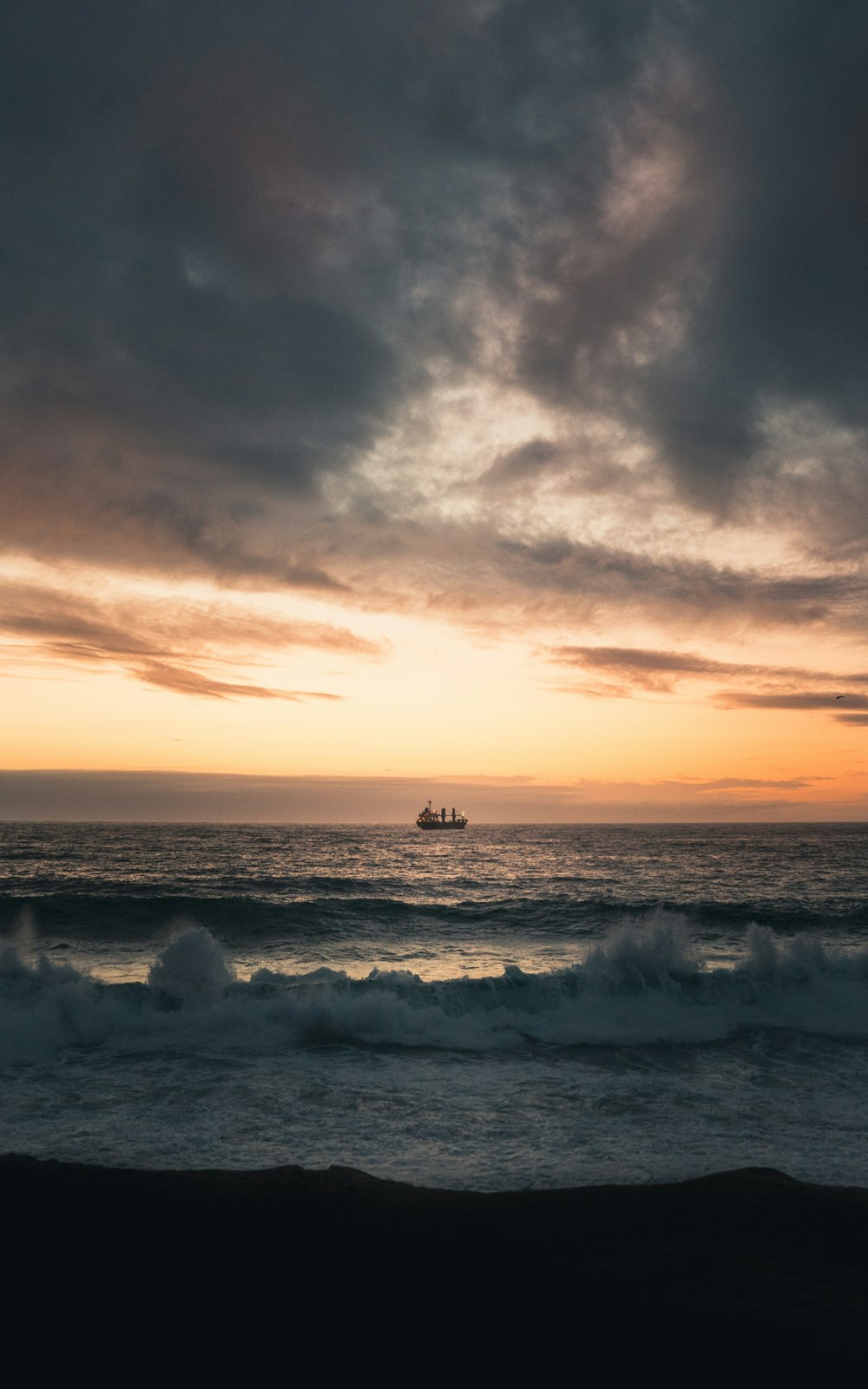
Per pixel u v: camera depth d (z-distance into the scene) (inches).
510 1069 447.8
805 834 5433.1
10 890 1369.3
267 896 1327.5
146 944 899.4
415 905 1148.5
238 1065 443.5
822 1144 334.6
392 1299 199.9
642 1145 332.2
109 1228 237.6
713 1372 168.7
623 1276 211.9
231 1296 201.0
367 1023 519.5
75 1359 173.2
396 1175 298.5
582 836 5128.0
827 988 614.5
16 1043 471.5
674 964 652.7
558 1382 164.9
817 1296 201.5
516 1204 261.6
